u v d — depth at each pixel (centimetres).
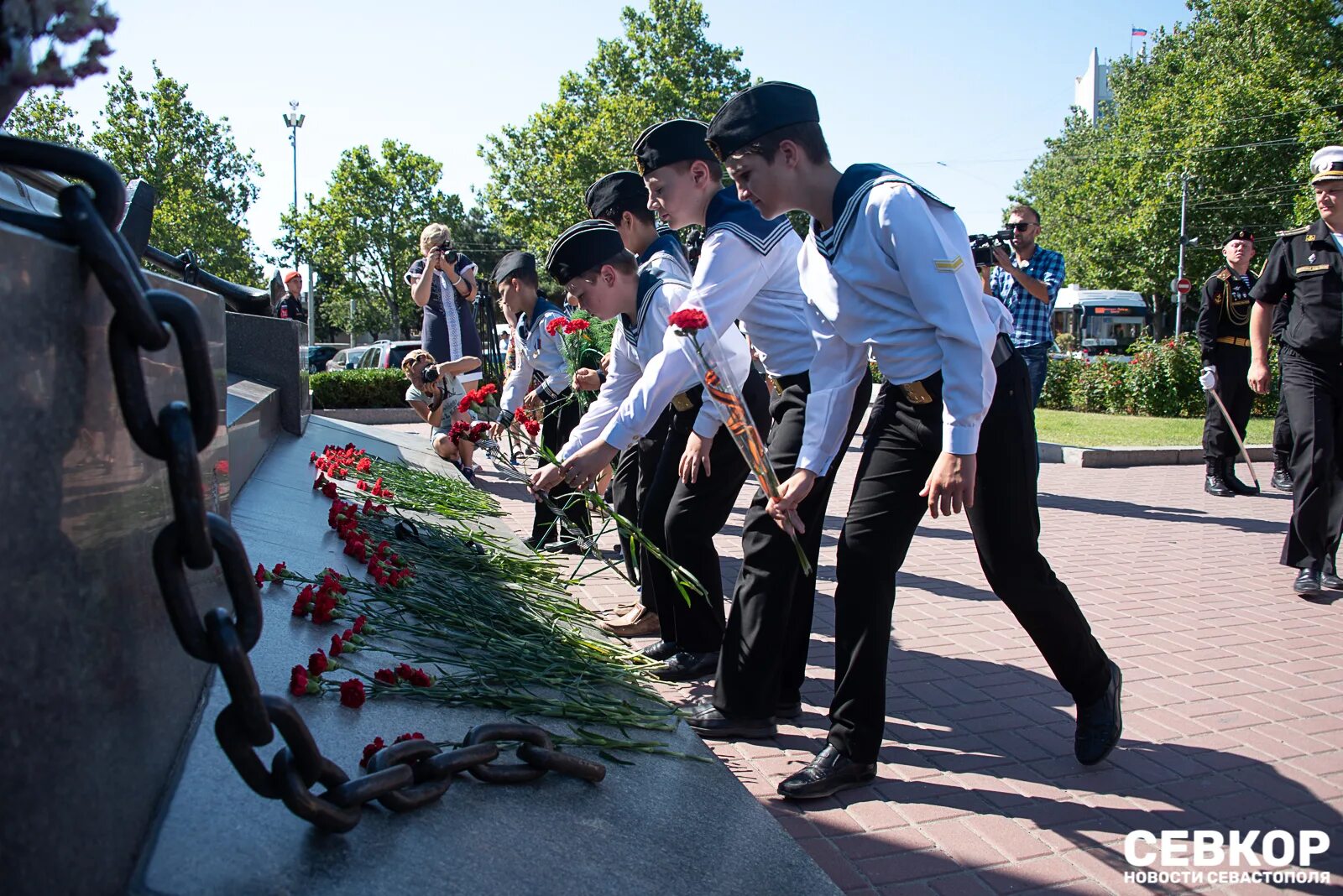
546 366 650
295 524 375
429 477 627
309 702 211
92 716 123
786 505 308
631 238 418
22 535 107
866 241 279
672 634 418
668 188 364
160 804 148
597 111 4466
